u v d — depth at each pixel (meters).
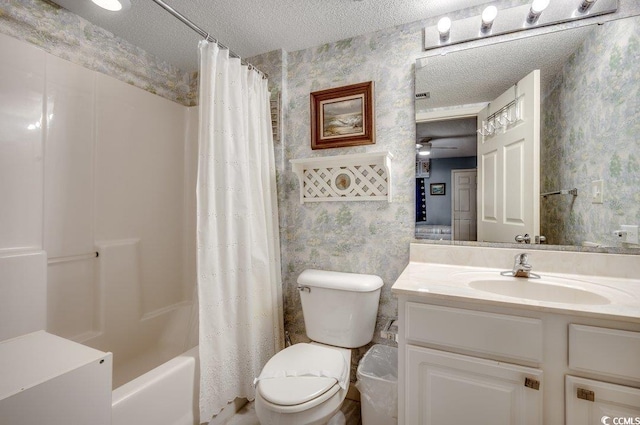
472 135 1.46
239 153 1.47
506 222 1.40
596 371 0.86
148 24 1.66
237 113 1.46
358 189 1.70
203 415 1.26
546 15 1.33
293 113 1.88
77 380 0.84
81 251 1.54
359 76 1.70
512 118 1.39
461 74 1.47
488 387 0.97
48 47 1.47
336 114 1.74
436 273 1.31
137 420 1.02
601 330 0.85
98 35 1.68
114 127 1.71
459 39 1.47
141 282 1.84
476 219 1.46
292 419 1.07
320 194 1.80
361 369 1.40
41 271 1.22
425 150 1.55
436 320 1.03
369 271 1.68
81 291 1.54
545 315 0.92
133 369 1.68
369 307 1.51
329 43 1.78
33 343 1.01
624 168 1.20
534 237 1.35
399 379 1.11
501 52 1.41
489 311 0.97
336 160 1.67
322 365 1.28
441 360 1.02
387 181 1.58
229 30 1.67
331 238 1.78
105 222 1.66
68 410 0.81
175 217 2.09
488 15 1.34
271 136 1.77
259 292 1.60
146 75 1.96
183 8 1.48
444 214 1.52
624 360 0.84
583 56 1.27
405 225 1.60
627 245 1.20
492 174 1.43
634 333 0.83
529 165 1.36
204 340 1.29
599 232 1.25
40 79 1.37
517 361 0.95
